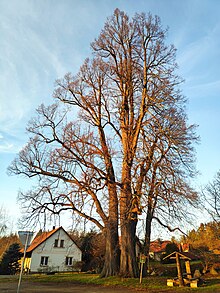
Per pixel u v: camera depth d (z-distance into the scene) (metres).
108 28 23.19
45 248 43.66
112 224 19.25
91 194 18.78
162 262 38.28
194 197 17.41
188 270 17.80
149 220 19.92
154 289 14.81
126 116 21.83
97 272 28.56
